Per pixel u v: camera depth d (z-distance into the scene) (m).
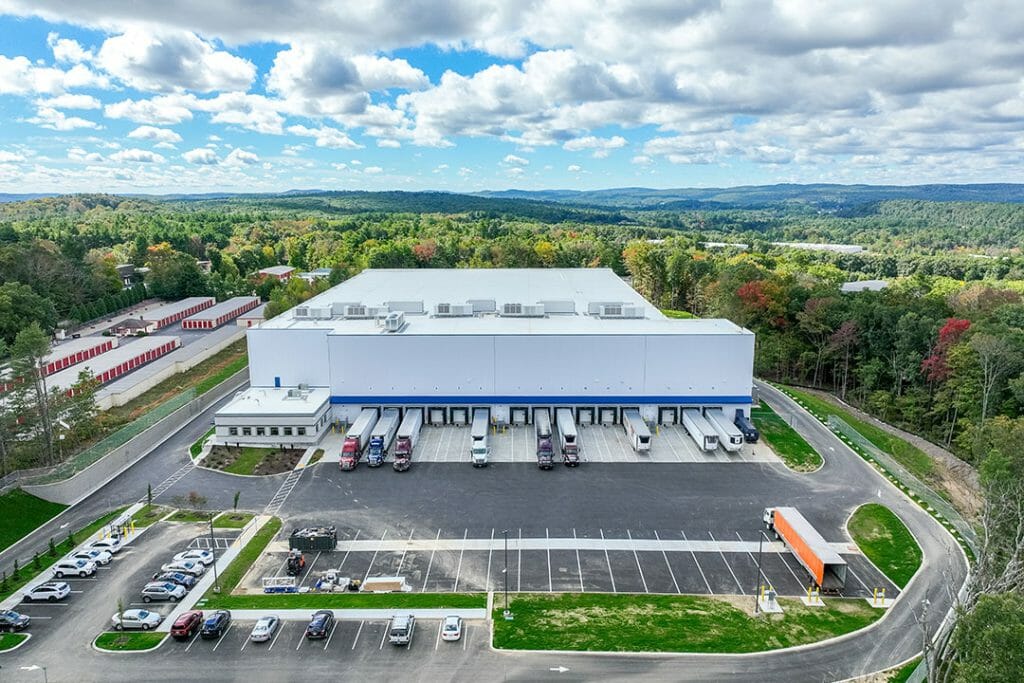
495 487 66.62
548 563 52.97
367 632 44.41
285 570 52.12
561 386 82.75
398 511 61.69
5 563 54.19
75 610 47.25
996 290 140.38
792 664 41.34
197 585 50.25
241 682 39.66
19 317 113.06
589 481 67.88
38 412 71.50
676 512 61.47
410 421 79.75
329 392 84.06
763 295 123.25
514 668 40.84
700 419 80.56
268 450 76.38
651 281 182.12
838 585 49.50
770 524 58.25
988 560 45.31
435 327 88.31
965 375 87.81
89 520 60.94
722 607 47.25
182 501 64.06
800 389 114.62
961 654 34.84
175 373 107.94
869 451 76.81
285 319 94.69
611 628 44.69
